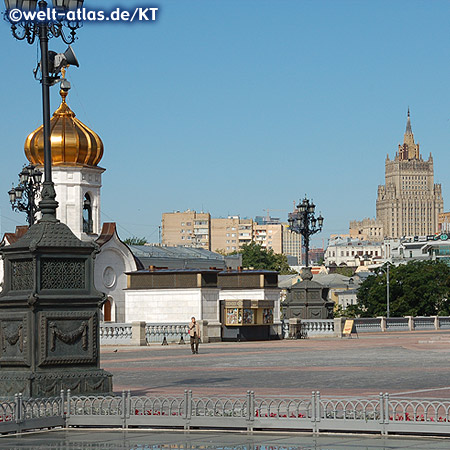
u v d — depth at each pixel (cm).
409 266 13388
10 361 2578
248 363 4381
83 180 8538
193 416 2236
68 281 2605
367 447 1916
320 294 7994
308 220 8006
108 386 2631
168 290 7012
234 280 7556
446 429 2052
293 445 1956
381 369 3866
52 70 2727
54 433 2211
